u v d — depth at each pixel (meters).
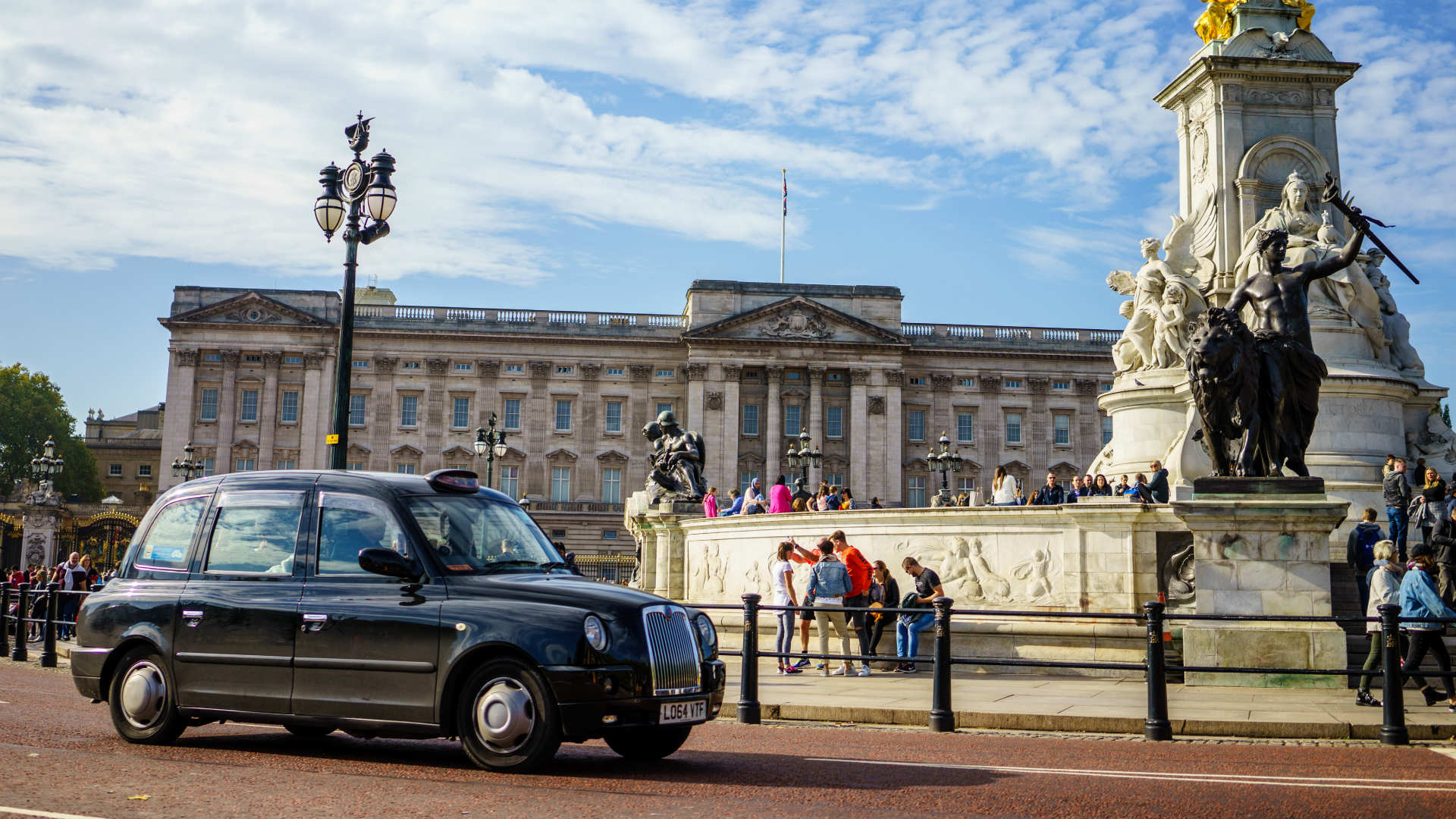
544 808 9.07
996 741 13.91
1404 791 10.47
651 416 115.56
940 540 23.55
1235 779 11.00
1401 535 22.52
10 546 68.44
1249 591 18.17
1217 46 30.39
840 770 11.42
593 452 114.75
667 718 11.11
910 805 9.65
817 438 113.31
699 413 113.06
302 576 11.91
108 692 12.60
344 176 23.33
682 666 11.38
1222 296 29.83
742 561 28.28
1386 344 29.19
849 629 22.09
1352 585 22.89
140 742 12.23
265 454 110.31
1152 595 21.30
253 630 11.80
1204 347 18.72
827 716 15.97
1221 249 30.08
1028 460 117.25
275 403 111.25
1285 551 18.14
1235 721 14.38
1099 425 117.88
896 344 114.62
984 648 22.08
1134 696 17.19
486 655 11.02
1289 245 28.80
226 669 11.87
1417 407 29.92
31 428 119.88
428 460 113.12
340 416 22.08
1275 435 18.77
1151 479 27.88
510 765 10.66
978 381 117.94
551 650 10.63
